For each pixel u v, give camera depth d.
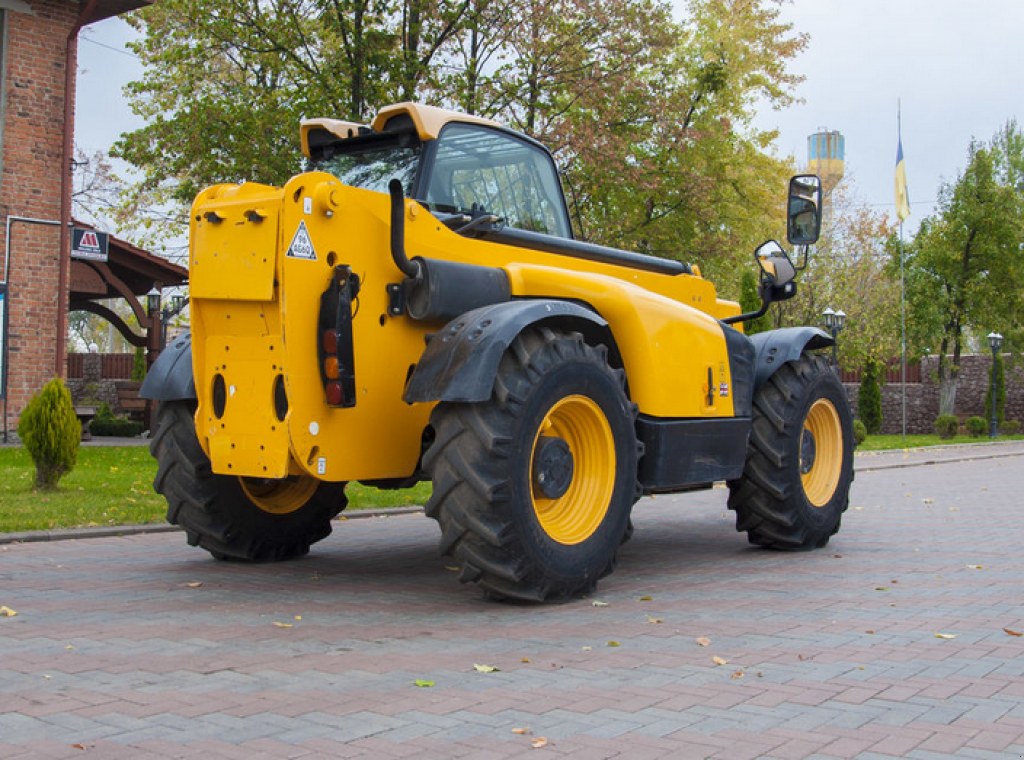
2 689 3.36
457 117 5.56
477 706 3.21
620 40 17.97
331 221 4.68
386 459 5.01
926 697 3.38
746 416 6.34
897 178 32.69
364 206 4.80
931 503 11.09
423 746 2.82
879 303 35.03
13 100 14.81
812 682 3.55
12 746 2.80
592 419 5.09
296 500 6.21
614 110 18.38
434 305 4.84
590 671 3.67
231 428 4.93
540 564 4.71
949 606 5.00
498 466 4.54
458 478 4.55
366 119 15.41
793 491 6.73
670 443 5.61
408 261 4.76
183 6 16.20
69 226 15.41
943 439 31.02
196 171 15.54
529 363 4.70
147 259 19.17
